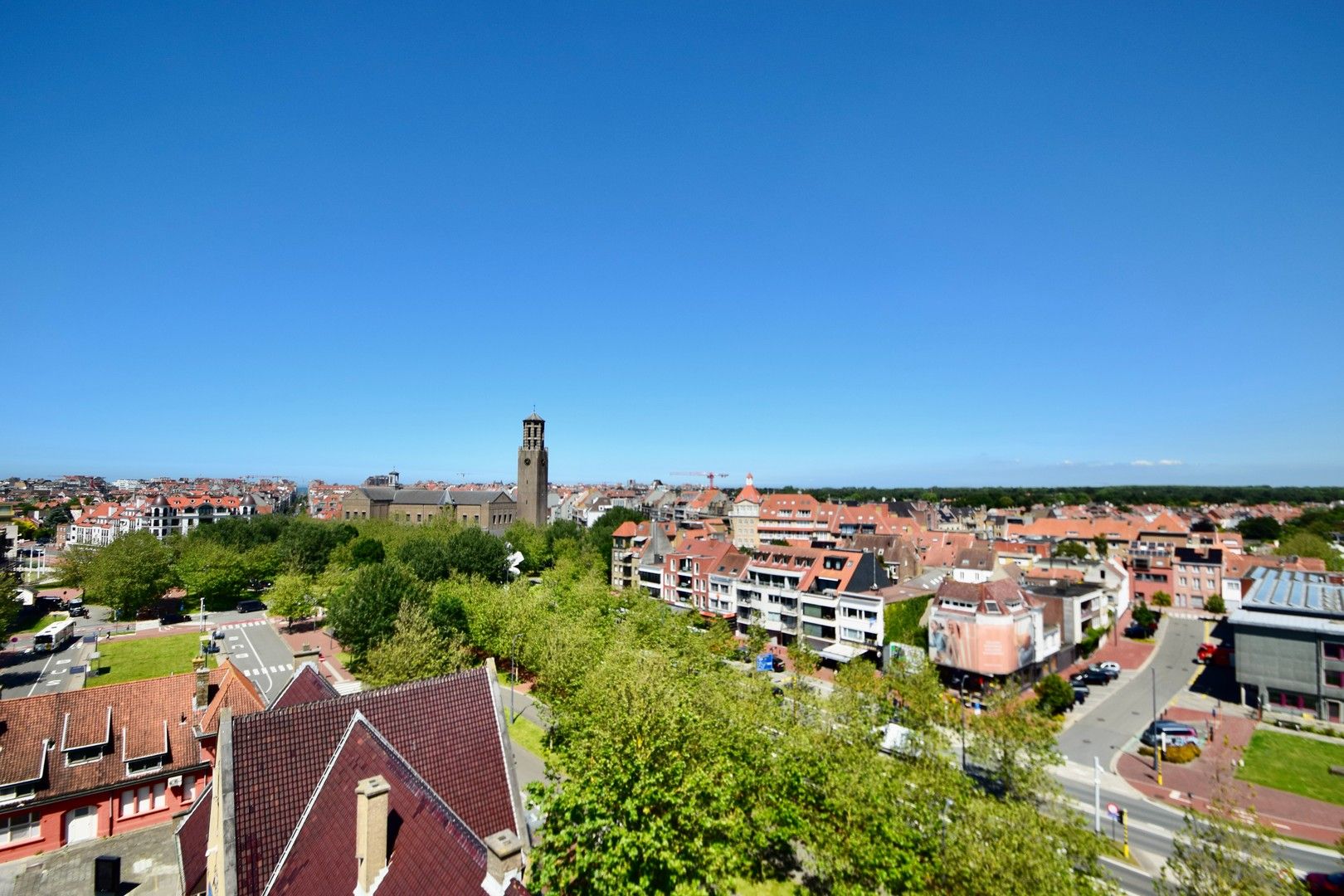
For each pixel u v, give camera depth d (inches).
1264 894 1091.9
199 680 1915.6
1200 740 2583.7
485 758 1212.5
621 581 5521.7
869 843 1270.9
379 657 2605.8
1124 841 1877.5
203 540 5782.5
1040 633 3366.1
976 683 3243.1
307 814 1039.6
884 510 7130.9
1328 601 3184.1
